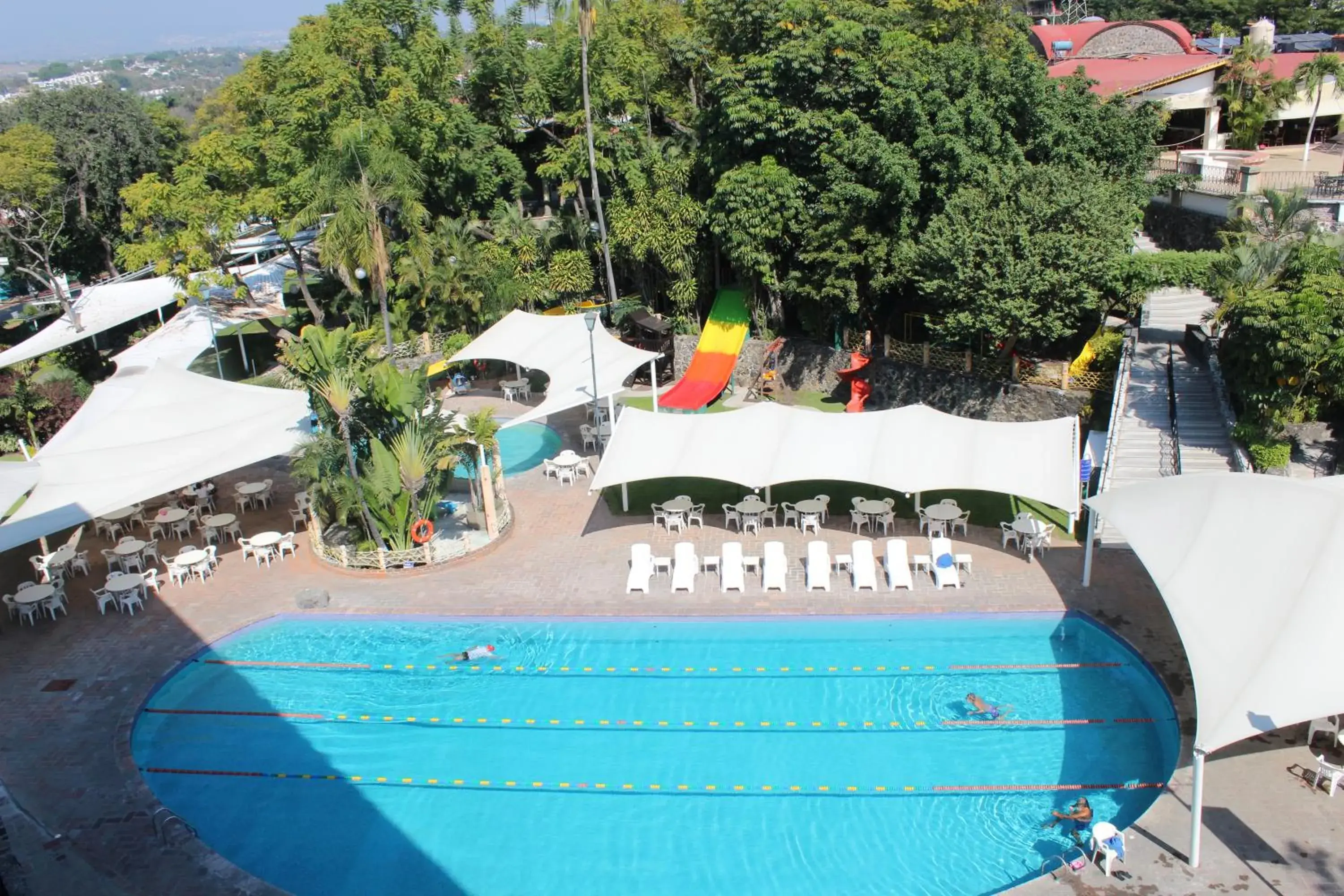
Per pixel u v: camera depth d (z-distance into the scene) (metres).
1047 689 20.81
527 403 42.59
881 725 19.94
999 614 23.34
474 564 27.36
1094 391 32.28
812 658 22.31
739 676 21.80
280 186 48.16
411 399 26.92
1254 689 14.80
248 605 25.67
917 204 36.25
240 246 63.81
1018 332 31.34
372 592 25.98
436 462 27.66
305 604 25.33
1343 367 24.58
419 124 46.09
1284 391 25.62
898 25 44.25
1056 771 18.33
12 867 15.94
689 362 44.75
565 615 24.23
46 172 57.75
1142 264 31.84
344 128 41.66
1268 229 33.56
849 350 40.44
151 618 25.16
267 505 32.38
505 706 21.16
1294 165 47.62
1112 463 26.52
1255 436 26.14
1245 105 51.59
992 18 46.56
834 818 17.39
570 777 18.84
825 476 26.59
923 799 17.78
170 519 29.38
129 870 16.02
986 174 33.47
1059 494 24.30
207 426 29.72
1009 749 19.03
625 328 46.69
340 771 19.27
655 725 20.28
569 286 47.16
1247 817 15.94
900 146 35.91
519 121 51.72
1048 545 26.44
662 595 25.08
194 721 21.06
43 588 25.09
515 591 25.66
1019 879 15.75
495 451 29.98
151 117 78.44
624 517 30.25
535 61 50.75
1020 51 35.84
